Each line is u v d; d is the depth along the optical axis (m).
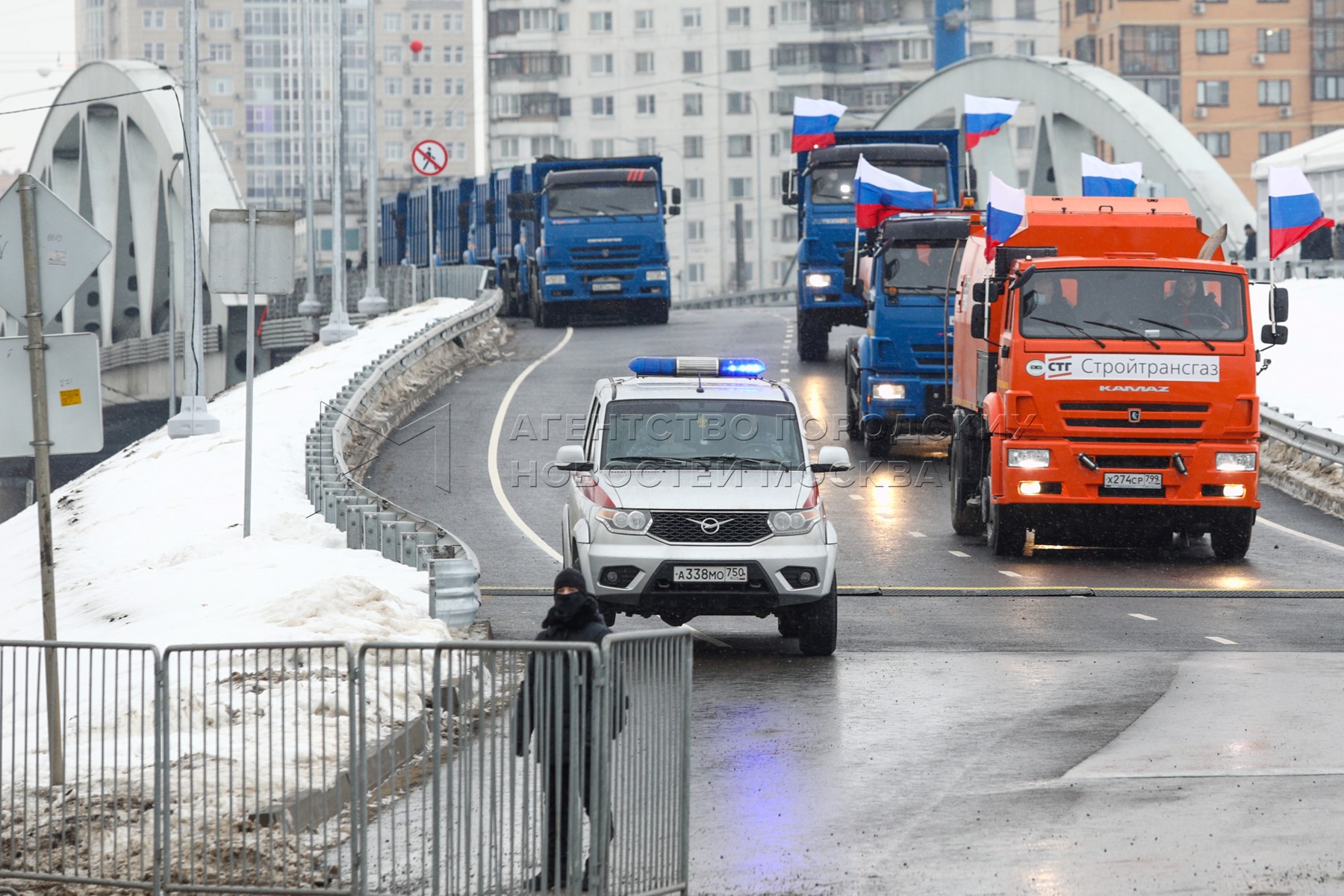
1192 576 57.78
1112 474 59.28
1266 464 86.88
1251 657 42.53
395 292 195.12
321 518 67.50
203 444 93.88
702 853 25.14
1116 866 23.84
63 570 68.12
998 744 32.44
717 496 41.88
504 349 134.38
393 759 23.66
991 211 65.50
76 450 29.56
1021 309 59.97
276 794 26.16
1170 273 60.16
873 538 66.19
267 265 59.69
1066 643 44.81
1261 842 25.02
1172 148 175.38
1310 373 110.75
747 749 32.22
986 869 23.84
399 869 24.06
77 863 24.12
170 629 42.72
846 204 115.75
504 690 22.92
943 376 84.06
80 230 29.56
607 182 146.25
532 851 22.81
